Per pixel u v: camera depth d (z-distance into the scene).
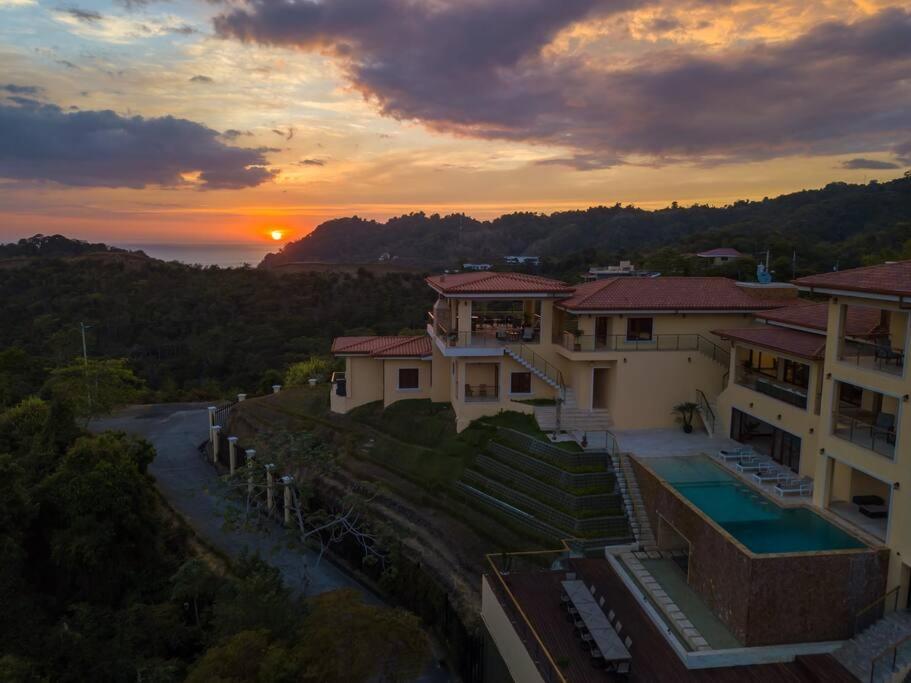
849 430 23.55
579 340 34.97
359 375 43.56
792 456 28.45
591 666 18.41
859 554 19.59
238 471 30.12
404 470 34.75
